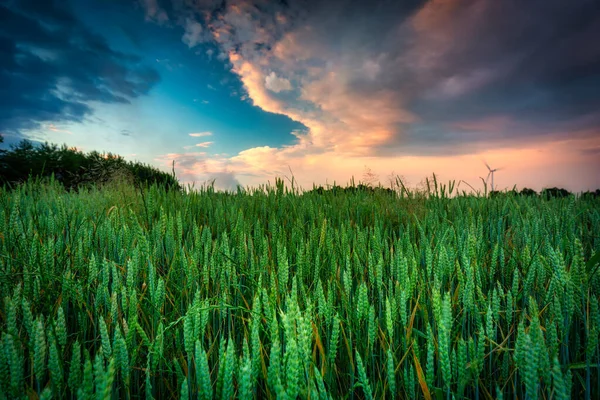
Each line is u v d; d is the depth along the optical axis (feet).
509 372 3.97
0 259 5.38
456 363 3.10
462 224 8.17
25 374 3.99
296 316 2.85
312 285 5.13
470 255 5.24
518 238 7.07
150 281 4.14
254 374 2.87
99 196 14.56
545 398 3.30
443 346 2.98
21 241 6.12
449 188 12.96
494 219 9.68
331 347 3.28
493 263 5.15
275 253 6.35
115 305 3.84
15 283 4.97
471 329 4.52
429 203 12.18
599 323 3.17
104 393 2.23
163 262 6.51
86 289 4.89
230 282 4.92
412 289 4.14
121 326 4.38
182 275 5.42
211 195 15.25
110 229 6.69
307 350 2.84
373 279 4.74
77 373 2.84
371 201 12.53
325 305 3.82
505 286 5.36
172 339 4.05
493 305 3.83
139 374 4.00
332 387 3.68
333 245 6.31
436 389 3.03
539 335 2.72
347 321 3.95
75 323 4.85
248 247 6.29
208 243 5.99
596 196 14.75
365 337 4.25
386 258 5.68
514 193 15.11
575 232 7.32
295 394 2.41
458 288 4.47
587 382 3.16
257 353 2.90
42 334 2.86
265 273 5.06
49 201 11.57
